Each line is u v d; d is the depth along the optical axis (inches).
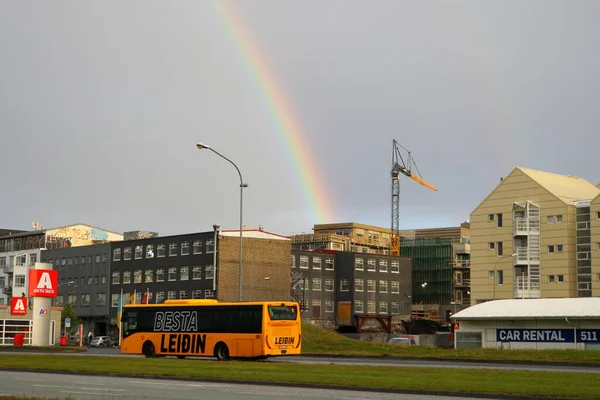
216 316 2048.5
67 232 6461.6
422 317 6683.1
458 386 1109.1
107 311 5590.6
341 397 1010.7
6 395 988.6
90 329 5718.5
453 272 7263.8
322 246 7155.5
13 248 6589.6
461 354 2217.0
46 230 6363.2
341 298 5944.9
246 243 5068.9
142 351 2170.3
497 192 3870.6
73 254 5954.7
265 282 5113.2
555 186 3759.8
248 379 1272.1
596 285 3499.0
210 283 4987.7
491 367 1713.8
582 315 2534.5
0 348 2942.9
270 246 5162.4
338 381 1209.4
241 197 2605.8
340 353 2479.1
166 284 5246.1
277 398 986.1
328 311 5900.6
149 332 2164.1
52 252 6151.6
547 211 3678.6
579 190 3868.1
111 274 5605.3
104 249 5693.9
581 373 1357.0
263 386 1207.6
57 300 6023.6
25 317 3668.8
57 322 4003.4
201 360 1903.3
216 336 2034.9
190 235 5172.2
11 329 3619.6
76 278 5900.6
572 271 3580.2
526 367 1752.0
